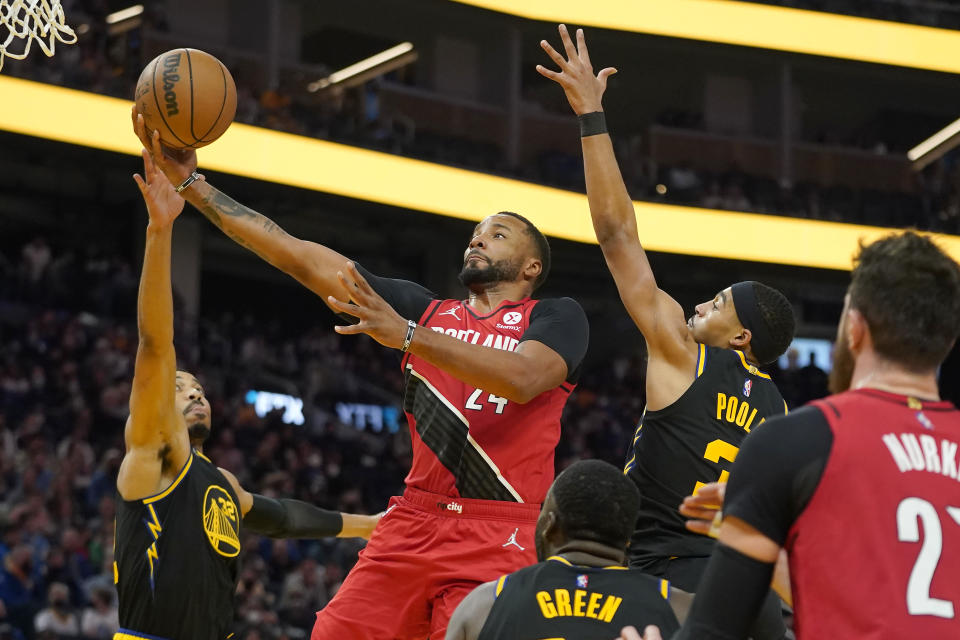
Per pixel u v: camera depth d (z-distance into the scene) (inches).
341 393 1015.6
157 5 1036.5
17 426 761.6
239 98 956.0
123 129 852.0
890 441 113.1
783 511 112.7
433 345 186.5
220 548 222.5
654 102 1307.8
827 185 1252.5
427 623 212.7
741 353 201.8
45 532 628.4
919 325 116.6
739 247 1047.0
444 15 1136.8
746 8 1112.2
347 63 1239.5
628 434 1043.3
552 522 155.3
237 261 1153.4
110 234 1058.1
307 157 926.4
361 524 263.9
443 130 1138.7
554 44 1184.2
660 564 191.0
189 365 903.7
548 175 1103.6
